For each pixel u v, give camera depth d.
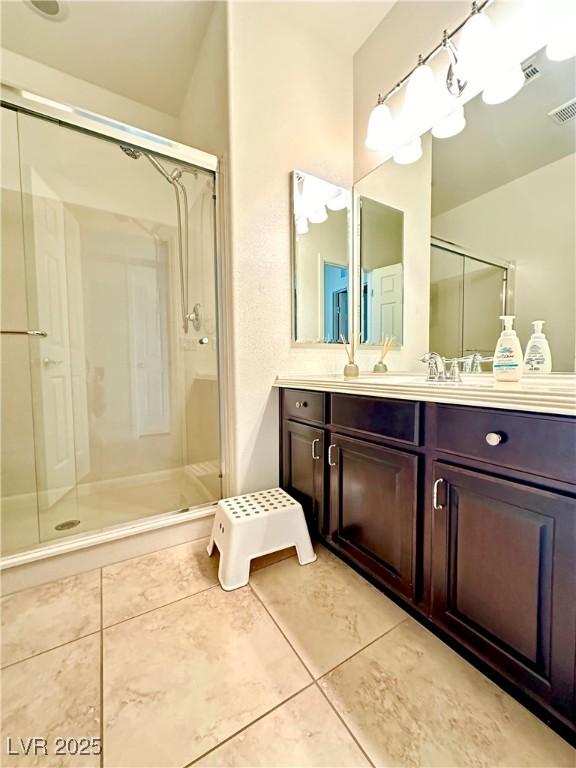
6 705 0.74
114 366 2.04
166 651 0.89
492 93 1.19
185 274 2.04
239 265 1.50
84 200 1.92
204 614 1.02
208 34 1.63
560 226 1.04
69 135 1.81
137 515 1.51
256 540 1.21
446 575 0.86
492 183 1.22
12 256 1.69
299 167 1.66
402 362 1.64
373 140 1.56
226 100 1.45
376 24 1.62
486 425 0.75
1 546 1.23
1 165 1.65
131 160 2.03
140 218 2.10
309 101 1.67
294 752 0.65
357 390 1.11
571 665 0.63
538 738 0.67
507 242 1.18
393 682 0.80
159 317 2.19
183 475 2.10
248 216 1.51
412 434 0.93
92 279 1.96
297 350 1.69
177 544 1.45
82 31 1.64
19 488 1.69
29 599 1.09
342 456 1.21
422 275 1.52
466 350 1.33
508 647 0.73
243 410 1.55
